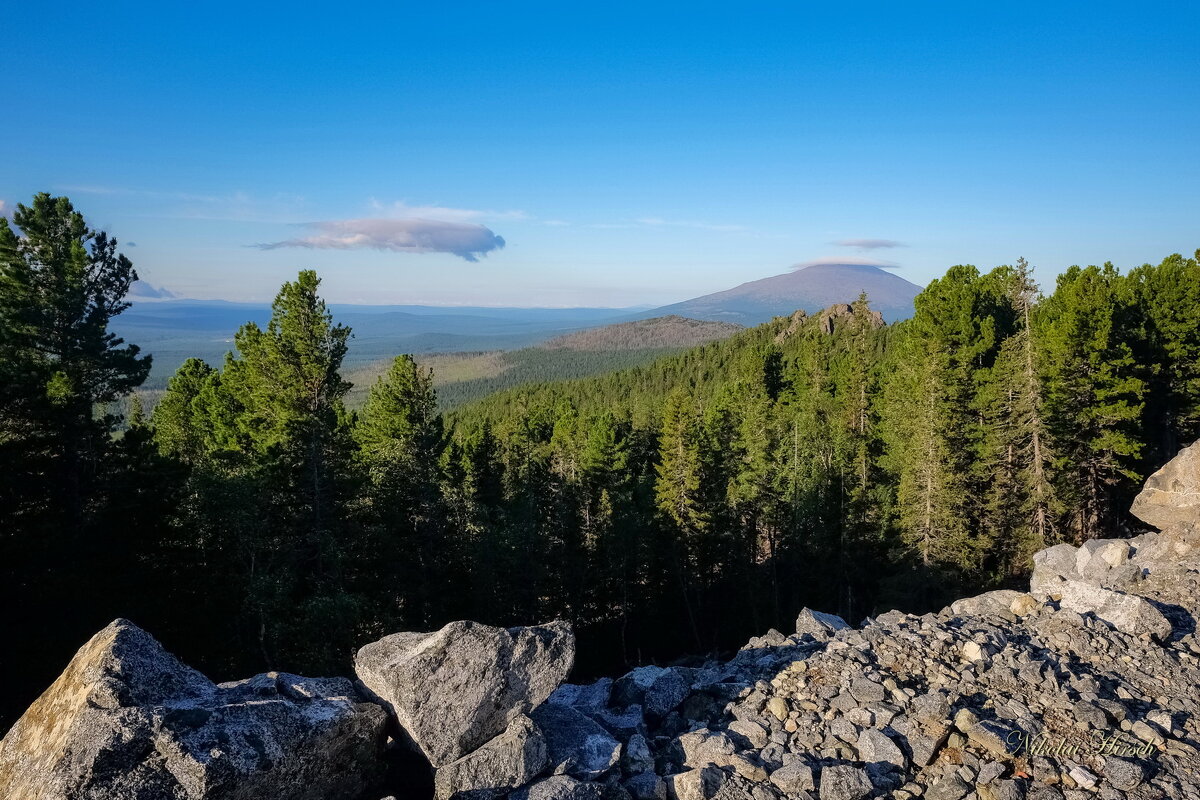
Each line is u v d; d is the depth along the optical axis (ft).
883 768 26.43
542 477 168.96
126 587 65.77
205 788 19.90
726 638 132.57
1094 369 115.34
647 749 27.78
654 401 354.54
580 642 124.06
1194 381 124.36
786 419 218.79
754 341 520.42
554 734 27.45
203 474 78.84
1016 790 24.45
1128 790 24.47
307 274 115.96
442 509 106.83
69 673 23.77
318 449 91.86
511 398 527.81
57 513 64.39
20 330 83.82
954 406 128.06
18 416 63.98
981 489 126.11
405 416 140.36
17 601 56.65
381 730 25.88
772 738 28.71
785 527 134.62
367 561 96.53
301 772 22.74
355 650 76.48
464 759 24.25
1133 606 38.09
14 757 21.72
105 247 93.91
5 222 85.61
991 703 30.07
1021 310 174.09
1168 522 61.67
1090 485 117.08
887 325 466.70
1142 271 151.94
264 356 119.85
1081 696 30.37
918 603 106.42
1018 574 108.99
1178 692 31.32
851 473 153.48
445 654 27.07
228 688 25.41
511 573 110.83
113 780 19.40
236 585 78.28
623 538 124.26
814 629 42.32
